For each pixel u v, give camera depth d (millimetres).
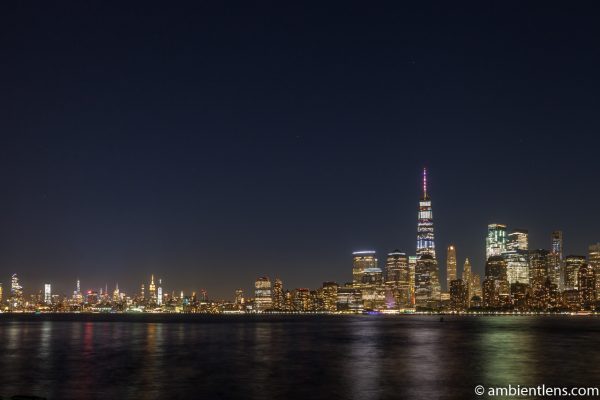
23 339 178375
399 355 127562
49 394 76688
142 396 75500
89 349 140750
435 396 75438
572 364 109375
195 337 191625
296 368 103125
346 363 111438
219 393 77500
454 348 147625
